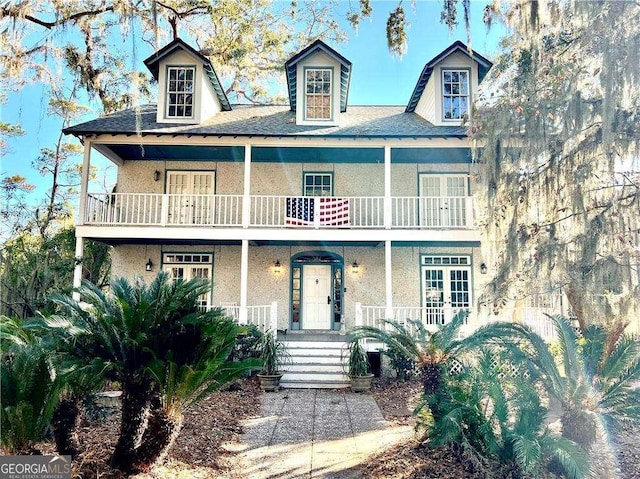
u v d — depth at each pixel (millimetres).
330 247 13320
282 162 13570
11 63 11242
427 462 5328
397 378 10117
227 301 13047
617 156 6750
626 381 5293
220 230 11578
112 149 12547
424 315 11570
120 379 4844
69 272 12891
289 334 12477
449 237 11547
